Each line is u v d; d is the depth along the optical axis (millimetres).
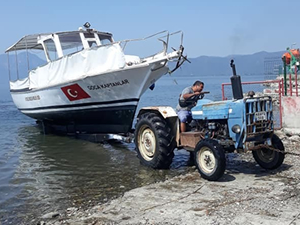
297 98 9133
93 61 10164
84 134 11148
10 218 4953
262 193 5148
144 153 7594
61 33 11523
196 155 6211
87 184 6410
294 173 6148
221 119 6254
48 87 11797
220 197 5102
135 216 4570
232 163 7258
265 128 6051
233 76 6156
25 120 17953
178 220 4340
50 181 6719
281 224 4043
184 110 7094
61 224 4508
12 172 7484
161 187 5785
